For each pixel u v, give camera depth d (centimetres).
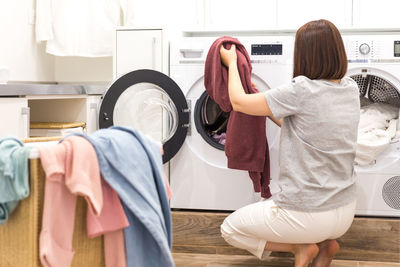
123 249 117
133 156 118
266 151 242
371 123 250
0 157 107
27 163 107
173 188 267
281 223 196
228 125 238
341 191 193
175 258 253
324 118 185
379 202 252
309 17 298
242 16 304
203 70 262
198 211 268
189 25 317
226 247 259
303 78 188
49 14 309
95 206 106
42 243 105
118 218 114
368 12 293
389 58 248
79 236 114
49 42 313
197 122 263
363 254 249
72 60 345
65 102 280
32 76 318
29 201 109
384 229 247
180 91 259
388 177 251
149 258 121
